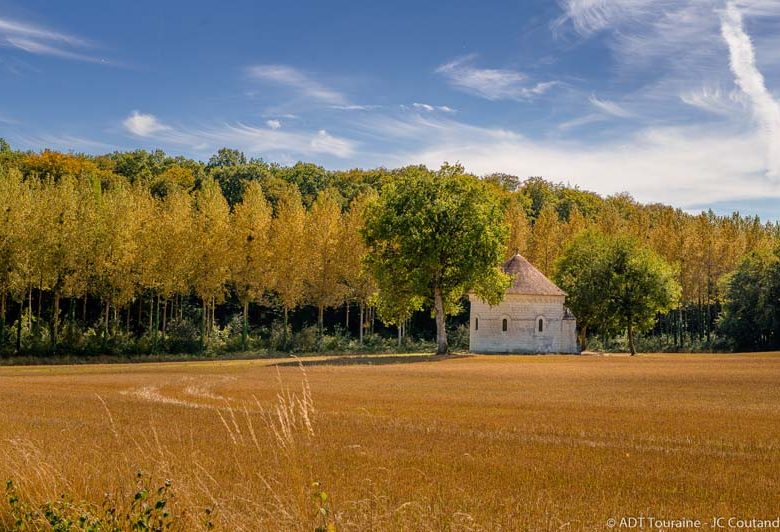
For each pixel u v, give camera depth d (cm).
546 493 1534
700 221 12438
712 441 2250
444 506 1412
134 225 8056
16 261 7169
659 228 12481
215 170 14975
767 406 3259
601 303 9506
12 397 3597
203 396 3678
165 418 2733
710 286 11719
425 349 9756
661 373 5466
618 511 1393
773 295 10025
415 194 7719
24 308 9400
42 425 2530
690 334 12425
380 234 7619
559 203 18662
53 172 12769
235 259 8550
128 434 2302
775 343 10244
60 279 7881
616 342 11144
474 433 2414
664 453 2025
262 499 1414
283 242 8706
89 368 6241
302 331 9375
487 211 7706
